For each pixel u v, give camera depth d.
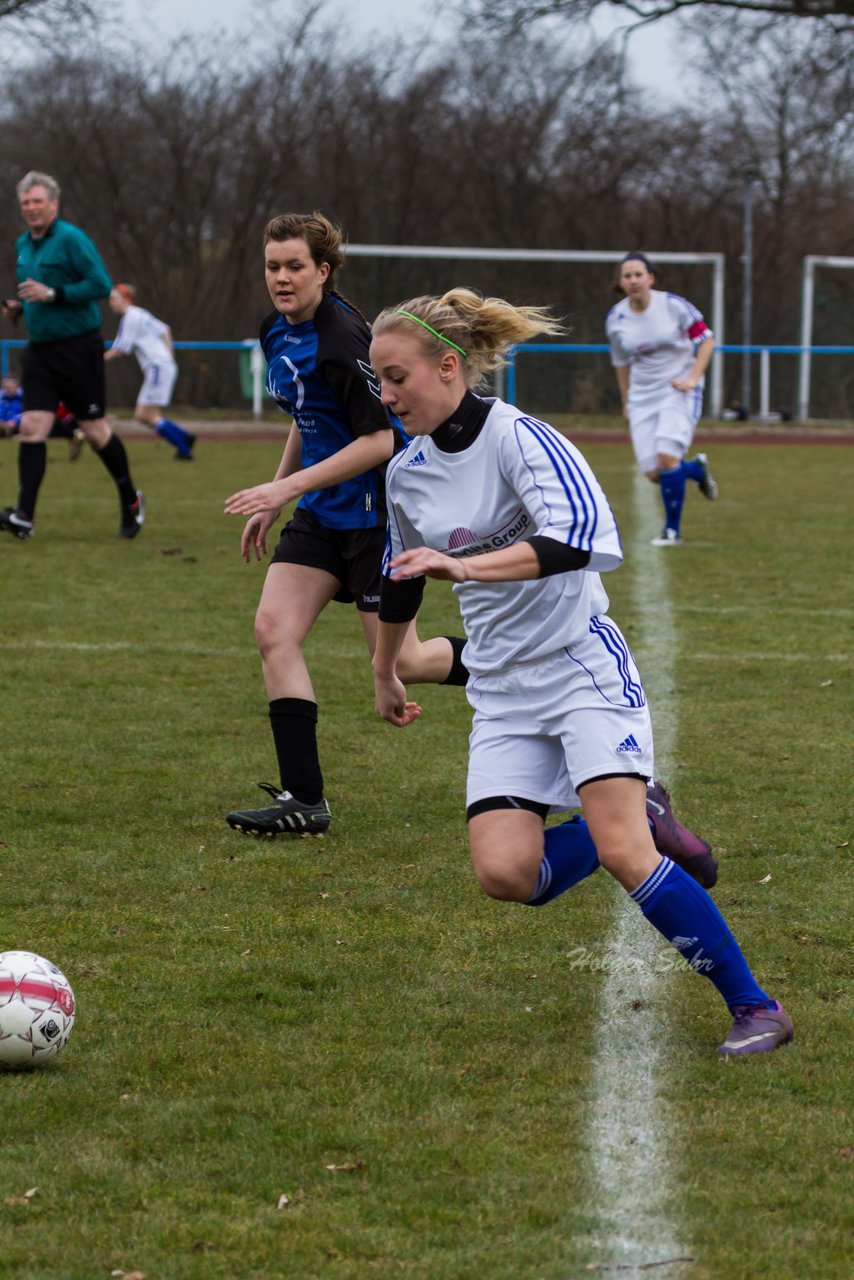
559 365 82.75
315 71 102.06
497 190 104.69
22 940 11.01
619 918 11.55
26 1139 8.02
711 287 88.56
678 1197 7.41
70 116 100.31
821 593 26.97
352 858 13.01
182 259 100.44
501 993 10.10
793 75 83.62
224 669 20.59
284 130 101.38
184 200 99.38
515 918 11.55
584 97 99.44
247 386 83.94
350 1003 9.91
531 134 103.94
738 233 103.75
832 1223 7.20
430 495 9.48
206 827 13.85
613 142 103.94
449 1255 6.91
